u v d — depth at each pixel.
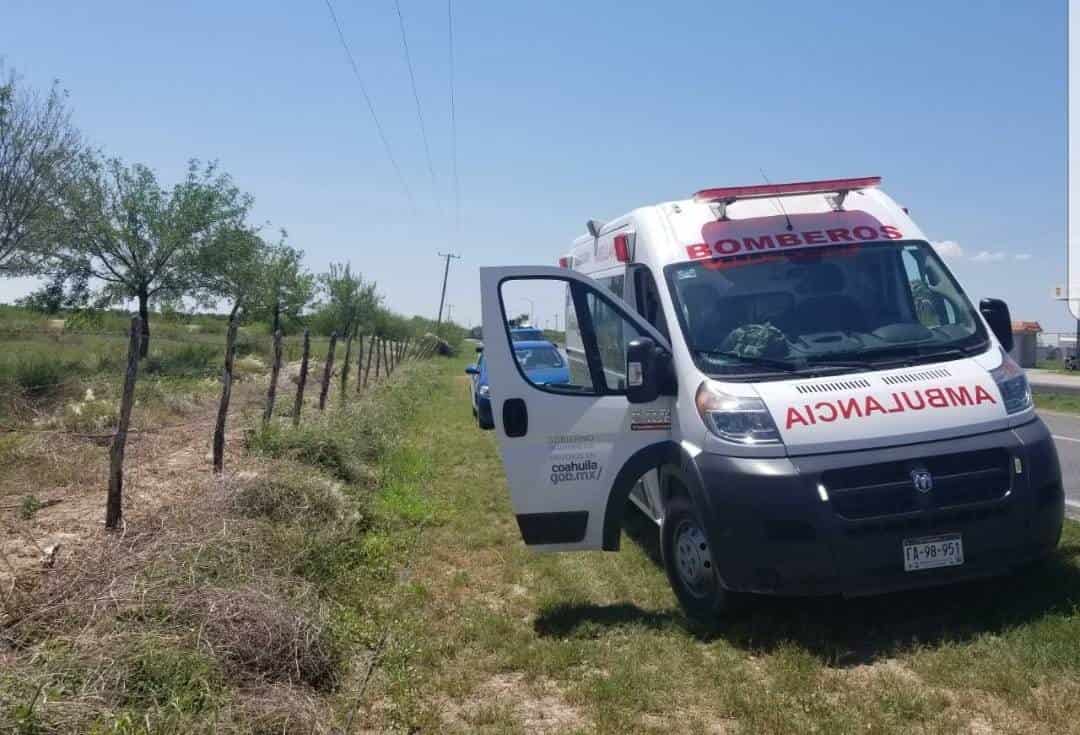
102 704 3.83
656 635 5.40
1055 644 4.69
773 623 5.36
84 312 24.38
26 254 19.52
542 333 20.45
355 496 8.59
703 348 5.77
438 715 4.46
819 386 5.32
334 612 5.64
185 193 24.81
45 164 18.38
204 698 4.05
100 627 4.46
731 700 4.41
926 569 4.93
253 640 4.65
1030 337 43.97
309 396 17.22
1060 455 12.41
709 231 6.41
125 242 24.20
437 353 56.34
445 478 11.08
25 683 3.81
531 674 4.93
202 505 6.63
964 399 5.22
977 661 4.67
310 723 4.14
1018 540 5.02
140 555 5.33
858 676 4.66
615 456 5.93
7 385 13.90
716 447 5.24
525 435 6.02
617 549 6.00
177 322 27.64
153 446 10.20
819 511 4.89
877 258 6.23
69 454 9.19
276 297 32.03
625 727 4.25
